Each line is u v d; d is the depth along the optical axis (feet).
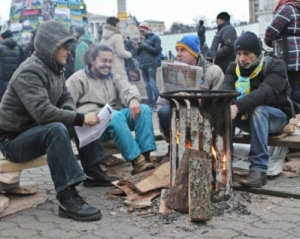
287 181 14.06
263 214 11.55
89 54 15.43
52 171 11.78
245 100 13.20
